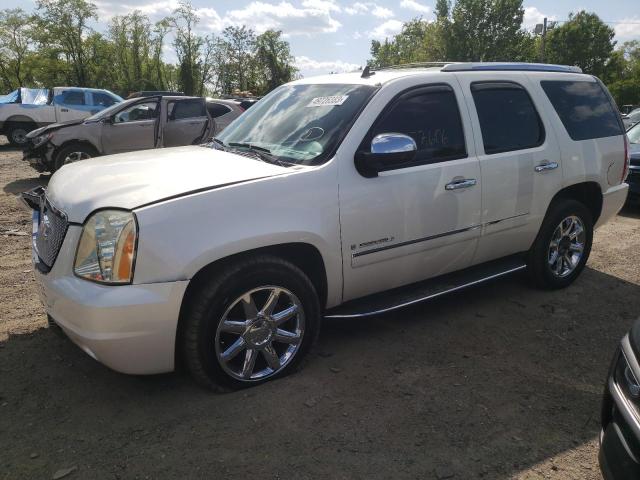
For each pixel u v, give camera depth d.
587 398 3.24
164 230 2.77
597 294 4.88
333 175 3.31
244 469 2.57
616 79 61.41
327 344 3.83
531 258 4.68
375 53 72.69
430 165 3.74
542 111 4.50
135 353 2.82
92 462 2.60
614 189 5.10
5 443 2.72
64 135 10.27
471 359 3.66
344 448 2.73
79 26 54.09
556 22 40.56
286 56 59.28
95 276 2.78
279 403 3.09
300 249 3.32
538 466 2.65
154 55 59.09
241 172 3.20
